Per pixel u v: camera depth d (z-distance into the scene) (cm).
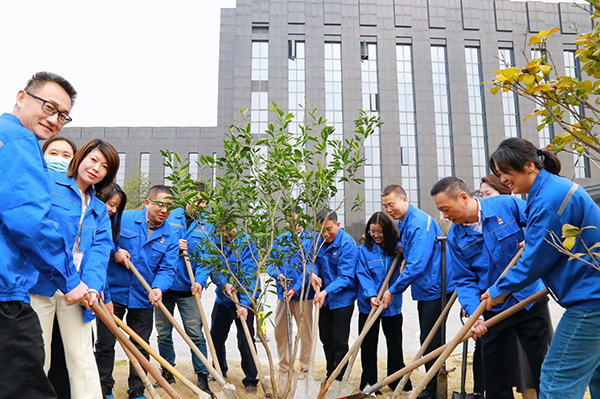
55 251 173
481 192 330
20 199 162
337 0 3259
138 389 304
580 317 180
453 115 3216
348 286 339
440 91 3281
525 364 249
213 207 216
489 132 3206
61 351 223
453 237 267
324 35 3212
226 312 355
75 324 218
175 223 351
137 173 2975
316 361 455
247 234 234
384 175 3062
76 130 4244
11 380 157
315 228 235
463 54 3319
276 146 222
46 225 167
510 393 245
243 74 3092
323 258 349
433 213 3064
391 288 287
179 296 353
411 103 3241
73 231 216
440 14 3347
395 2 3325
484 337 251
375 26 3275
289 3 3209
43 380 166
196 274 347
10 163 163
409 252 297
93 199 240
